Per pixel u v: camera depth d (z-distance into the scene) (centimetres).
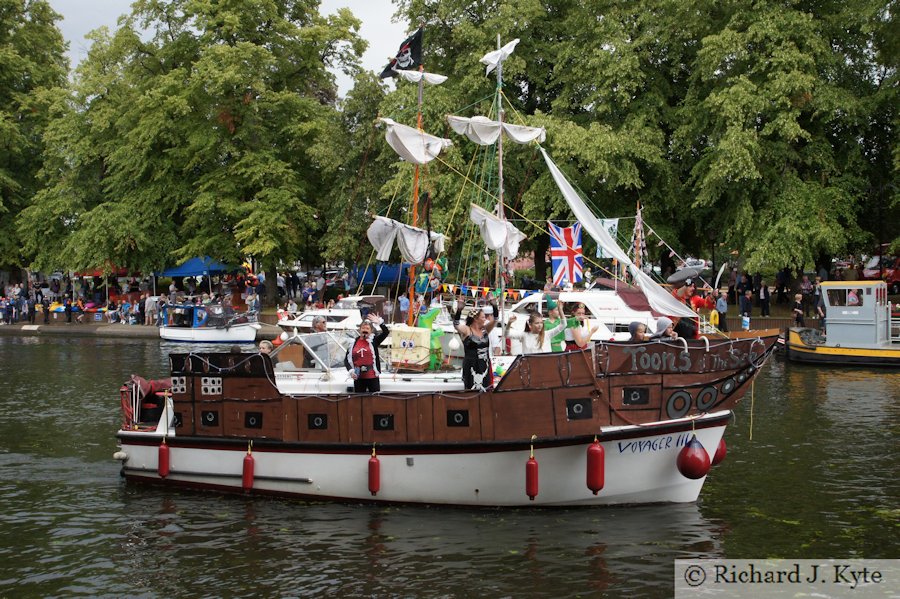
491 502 1298
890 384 2488
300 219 4466
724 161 3291
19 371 2928
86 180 5053
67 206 4859
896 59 3384
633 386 1260
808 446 1702
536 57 3994
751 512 1288
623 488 1286
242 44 4322
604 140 3481
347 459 1338
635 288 2458
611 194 3828
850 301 2914
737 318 3556
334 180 4528
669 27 3741
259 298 4412
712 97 3409
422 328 1543
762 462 1584
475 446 1268
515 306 2488
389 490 1327
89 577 1065
